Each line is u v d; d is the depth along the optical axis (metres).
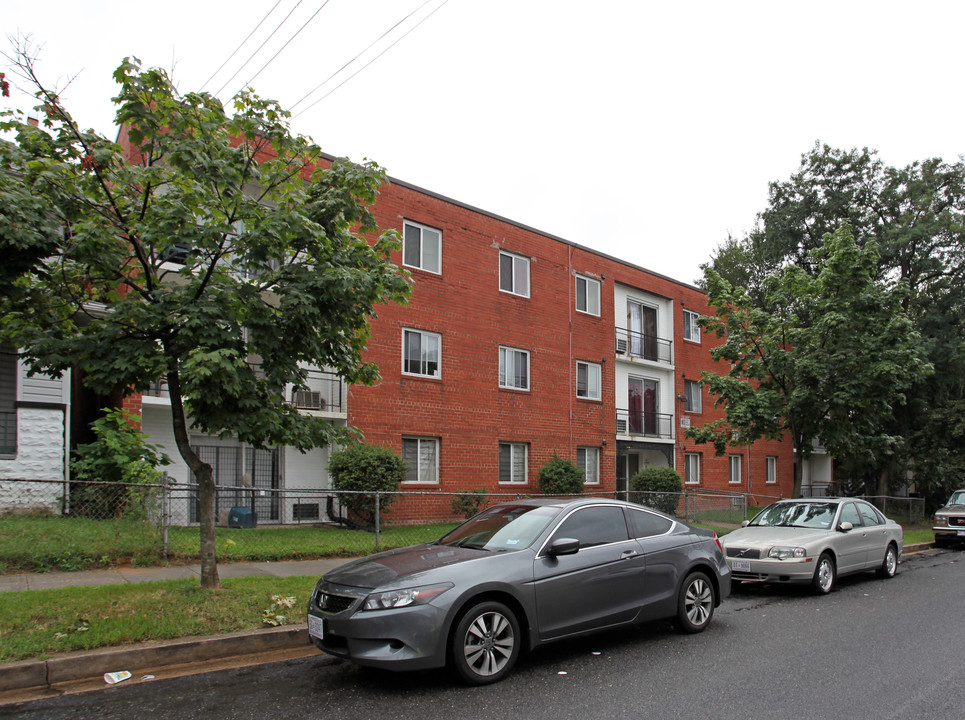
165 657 6.11
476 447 19.50
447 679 5.91
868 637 7.57
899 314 14.76
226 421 6.66
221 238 6.81
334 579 6.08
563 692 5.59
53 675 5.61
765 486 31.09
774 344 15.80
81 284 7.09
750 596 10.37
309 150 7.62
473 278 19.94
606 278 24.30
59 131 6.68
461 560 6.08
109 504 11.23
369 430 17.22
